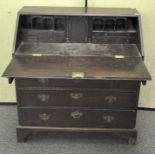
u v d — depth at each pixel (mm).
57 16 2291
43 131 2256
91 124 2223
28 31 2322
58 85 2068
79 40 2346
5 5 2518
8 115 2719
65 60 2098
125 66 2031
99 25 2344
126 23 2318
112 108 2152
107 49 2273
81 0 2510
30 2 2520
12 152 2232
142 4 2484
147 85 2750
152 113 2811
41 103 2145
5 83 2816
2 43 2656
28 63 2043
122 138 2410
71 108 2158
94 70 1962
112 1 2496
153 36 2572
